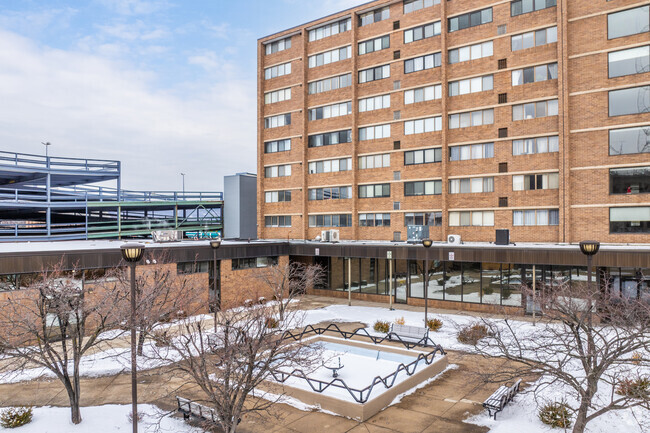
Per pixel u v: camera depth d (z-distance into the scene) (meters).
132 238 54.47
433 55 38.66
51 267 22.53
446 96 37.41
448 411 15.30
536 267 30.19
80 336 14.66
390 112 40.88
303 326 27.50
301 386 16.67
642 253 25.28
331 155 44.38
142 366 19.44
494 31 35.53
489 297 31.53
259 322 14.76
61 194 54.09
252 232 56.75
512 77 34.69
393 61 40.81
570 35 31.86
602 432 13.19
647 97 29.16
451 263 33.03
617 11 30.14
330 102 44.56
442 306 33.47
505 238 31.86
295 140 46.75
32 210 59.44
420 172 39.09
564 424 12.11
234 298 32.91
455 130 37.06
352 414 14.81
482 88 36.03
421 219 39.03
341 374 18.31
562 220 31.69
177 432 13.59
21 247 27.17
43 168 50.41
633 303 16.94
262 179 49.22
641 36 29.33
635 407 14.64
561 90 31.81
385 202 41.06
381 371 18.73
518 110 34.41
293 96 46.97
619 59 30.09
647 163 28.98
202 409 13.84
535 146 33.69
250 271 34.41
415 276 34.97
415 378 17.73
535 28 33.72
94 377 18.59
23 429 13.70
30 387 17.50
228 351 12.32
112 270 22.12
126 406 15.69
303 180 45.56
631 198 29.48
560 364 12.43
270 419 14.70
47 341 14.12
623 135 29.88
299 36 46.66
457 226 36.97
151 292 17.69
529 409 15.18
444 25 37.44
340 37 44.12
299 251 38.31
